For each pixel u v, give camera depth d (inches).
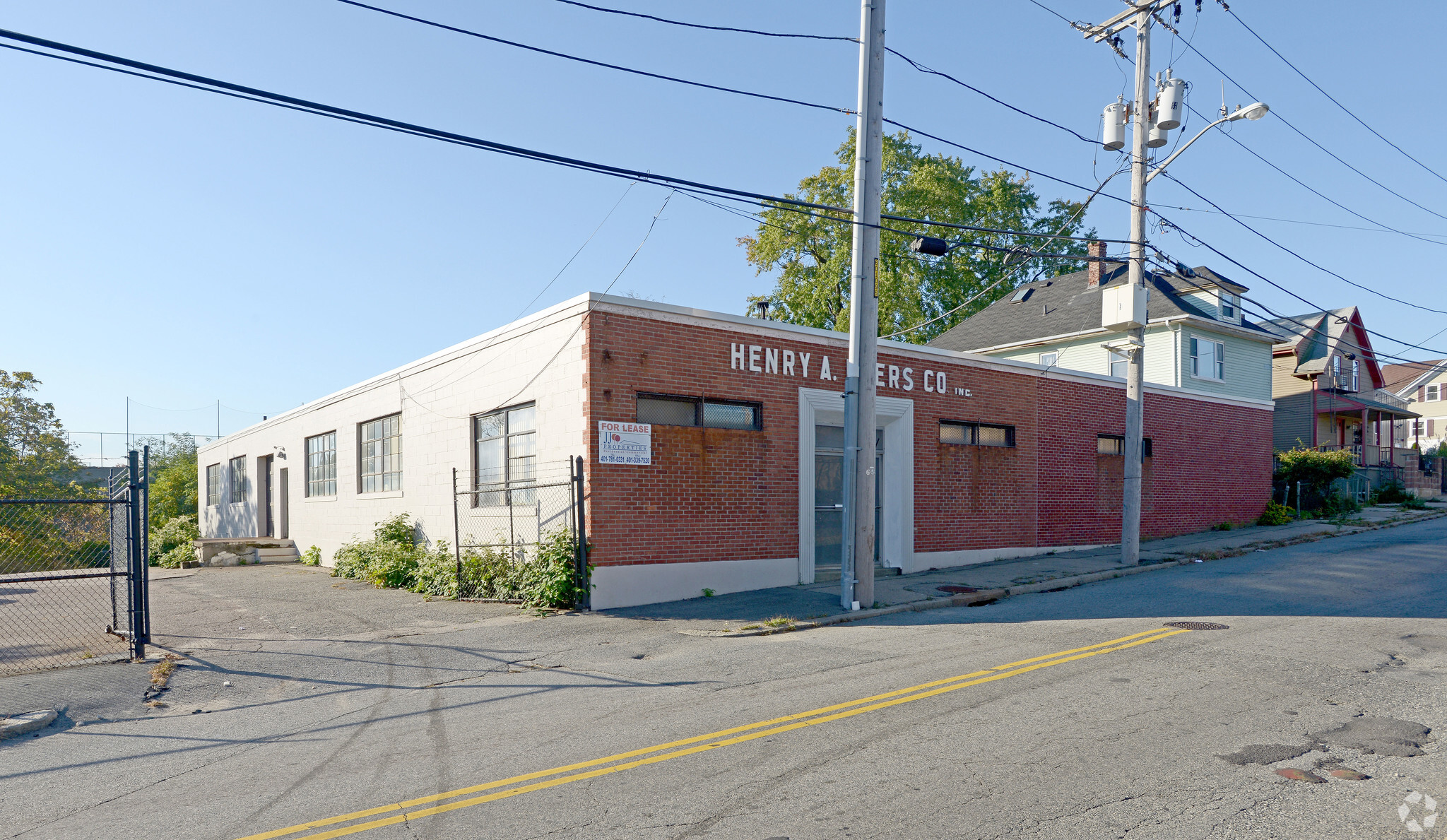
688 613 505.4
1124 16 699.4
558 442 553.6
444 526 695.7
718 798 209.2
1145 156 700.7
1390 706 276.5
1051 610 495.2
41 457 1542.8
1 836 200.4
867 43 519.2
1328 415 1609.3
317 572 847.1
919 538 684.1
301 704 326.6
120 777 244.4
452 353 693.3
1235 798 200.8
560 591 518.0
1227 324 1296.8
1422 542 799.7
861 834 184.5
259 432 1175.6
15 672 378.3
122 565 542.6
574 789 218.4
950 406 714.8
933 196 1398.9
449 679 361.7
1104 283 1380.4
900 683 323.0
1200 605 489.7
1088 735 251.1
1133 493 696.4
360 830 195.8
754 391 597.6
